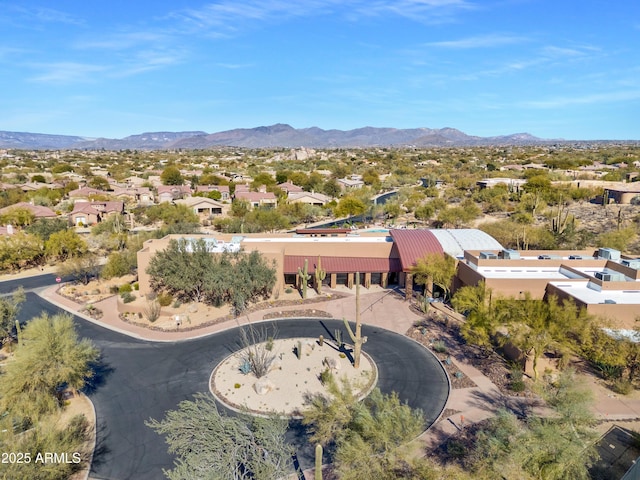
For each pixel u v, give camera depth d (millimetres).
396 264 61844
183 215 105062
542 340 35844
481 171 194000
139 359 41938
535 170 157875
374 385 37156
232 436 23859
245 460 22844
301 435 30656
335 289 61406
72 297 59625
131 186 162375
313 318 51656
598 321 37094
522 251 57500
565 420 26703
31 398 30609
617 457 27969
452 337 46281
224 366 40312
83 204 113625
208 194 134125
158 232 77688
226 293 55781
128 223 107250
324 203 130375
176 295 56094
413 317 51812
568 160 199750
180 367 40375
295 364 40500
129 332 48125
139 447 29844
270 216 98375
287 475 24234
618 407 33312
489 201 121125
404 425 25703
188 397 35562
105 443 30219
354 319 51312
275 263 57125
